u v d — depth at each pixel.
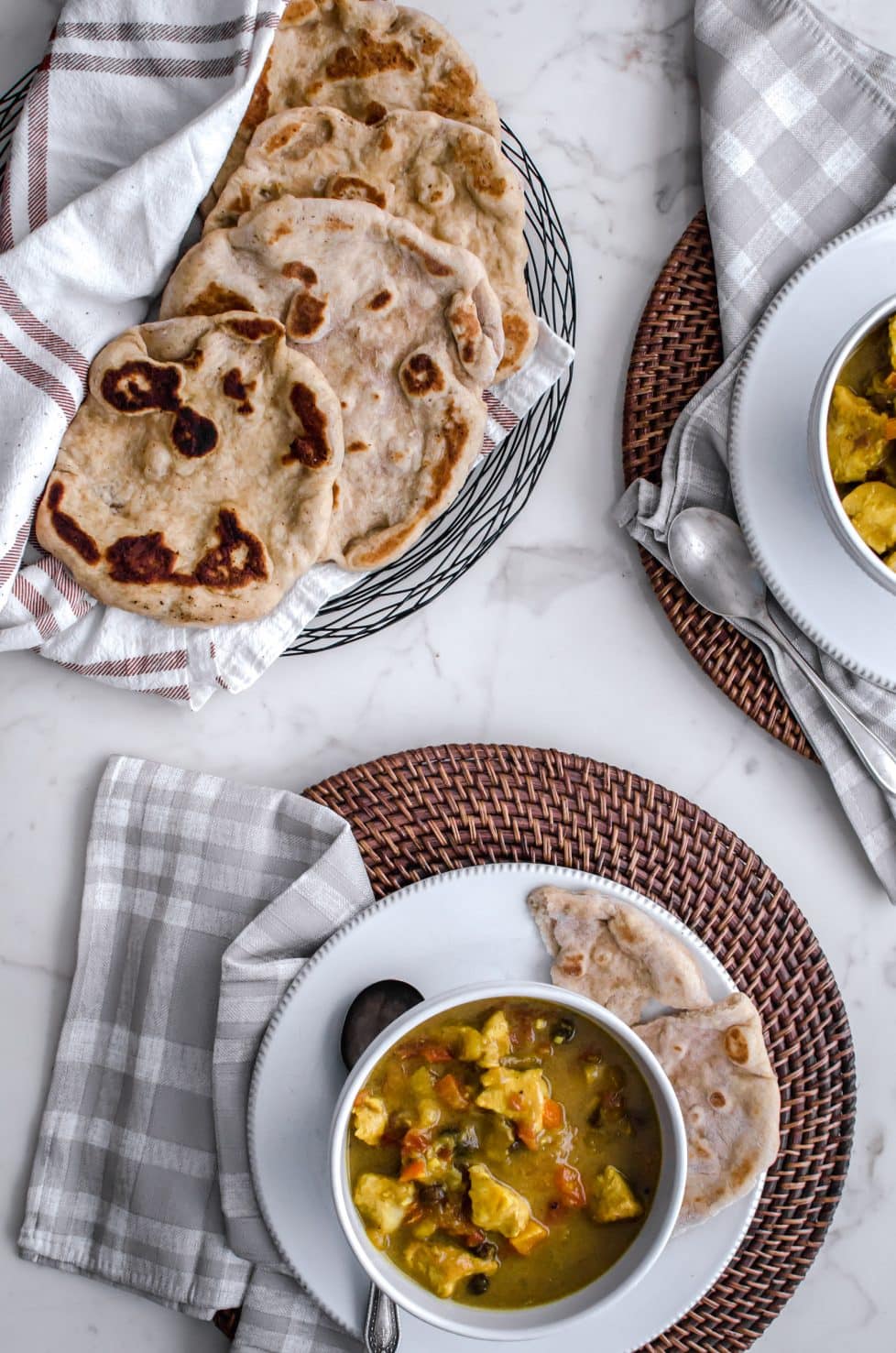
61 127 1.10
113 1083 1.14
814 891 1.17
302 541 1.09
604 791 1.13
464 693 1.17
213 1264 1.11
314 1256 1.08
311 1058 1.09
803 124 1.15
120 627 1.11
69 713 1.16
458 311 1.09
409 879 1.12
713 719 1.17
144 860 1.14
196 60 1.09
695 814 1.13
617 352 1.17
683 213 1.17
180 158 1.07
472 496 1.16
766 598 1.13
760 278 1.14
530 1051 1.07
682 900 1.13
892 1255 1.17
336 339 1.10
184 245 1.12
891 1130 1.17
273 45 1.11
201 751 1.16
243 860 1.13
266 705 1.17
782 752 1.17
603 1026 1.05
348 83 1.11
